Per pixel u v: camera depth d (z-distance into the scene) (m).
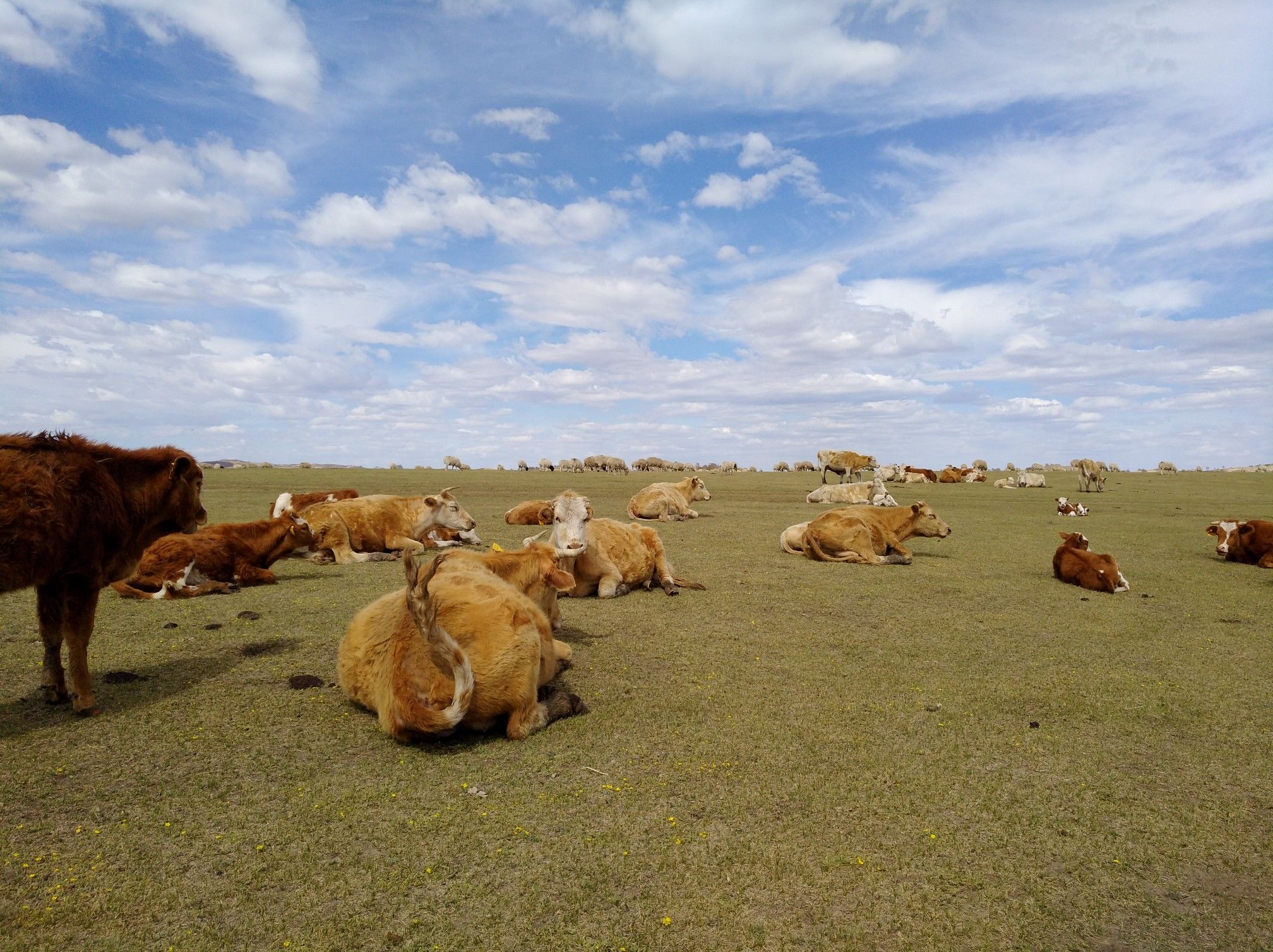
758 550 15.23
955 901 3.42
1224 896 3.51
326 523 13.19
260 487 30.36
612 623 8.70
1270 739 5.41
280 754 4.88
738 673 6.79
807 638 8.09
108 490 5.70
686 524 20.59
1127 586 11.16
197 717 5.50
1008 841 3.95
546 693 6.12
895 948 3.09
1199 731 5.55
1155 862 3.79
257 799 4.25
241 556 10.63
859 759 4.94
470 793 4.35
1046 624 8.92
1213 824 4.17
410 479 42.28
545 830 3.95
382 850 3.74
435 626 4.67
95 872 3.52
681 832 3.95
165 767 4.66
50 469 5.33
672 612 9.35
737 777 4.62
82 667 5.50
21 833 3.87
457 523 14.77
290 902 3.32
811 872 3.61
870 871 3.63
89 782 4.44
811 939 3.13
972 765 4.89
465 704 4.75
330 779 4.52
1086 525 21.02
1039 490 39.34
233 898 3.35
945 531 14.12
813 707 5.92
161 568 9.70
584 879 3.52
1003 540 17.62
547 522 18.12
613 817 4.09
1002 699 6.17
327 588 10.49
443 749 5.01
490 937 3.10
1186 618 9.38
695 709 5.84
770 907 3.34
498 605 5.34
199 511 6.58
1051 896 3.48
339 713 5.62
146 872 3.53
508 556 7.00
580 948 3.04
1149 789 4.58
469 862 3.64
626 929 3.16
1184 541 17.48
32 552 5.10
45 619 5.60
